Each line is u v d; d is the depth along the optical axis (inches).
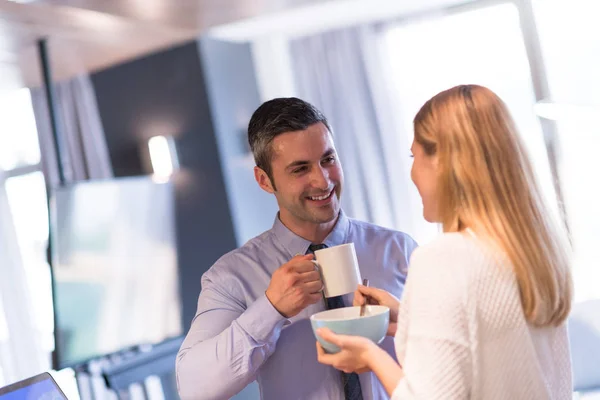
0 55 164.4
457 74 200.1
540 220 49.6
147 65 188.5
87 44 167.9
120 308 156.0
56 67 184.9
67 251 144.8
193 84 183.2
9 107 215.0
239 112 193.0
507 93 196.9
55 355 140.7
